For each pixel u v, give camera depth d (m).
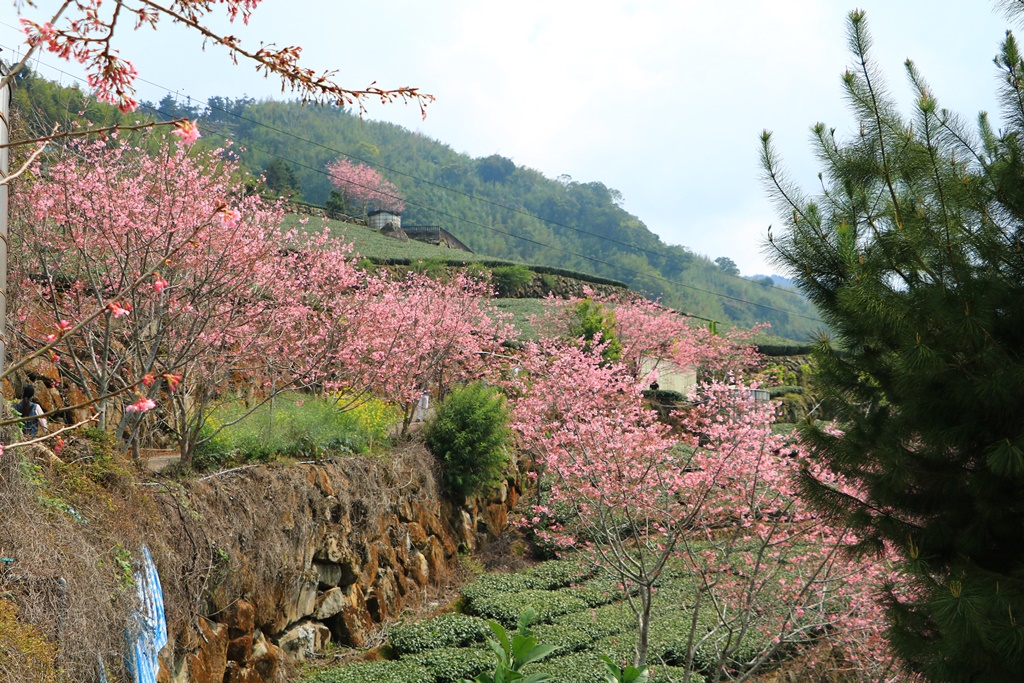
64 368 11.58
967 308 7.46
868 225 8.83
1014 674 6.78
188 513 10.42
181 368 12.52
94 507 8.52
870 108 8.48
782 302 146.38
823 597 12.90
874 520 8.59
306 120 144.62
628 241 141.38
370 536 15.16
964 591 7.02
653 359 35.12
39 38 4.07
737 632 15.89
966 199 7.93
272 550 11.99
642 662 11.91
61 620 7.15
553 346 21.53
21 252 11.18
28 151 11.47
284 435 14.20
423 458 18.28
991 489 7.62
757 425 13.26
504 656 6.04
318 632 13.68
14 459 7.42
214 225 11.64
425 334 18.44
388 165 142.12
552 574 19.58
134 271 11.62
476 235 126.81
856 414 9.19
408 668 13.22
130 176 12.38
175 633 9.57
